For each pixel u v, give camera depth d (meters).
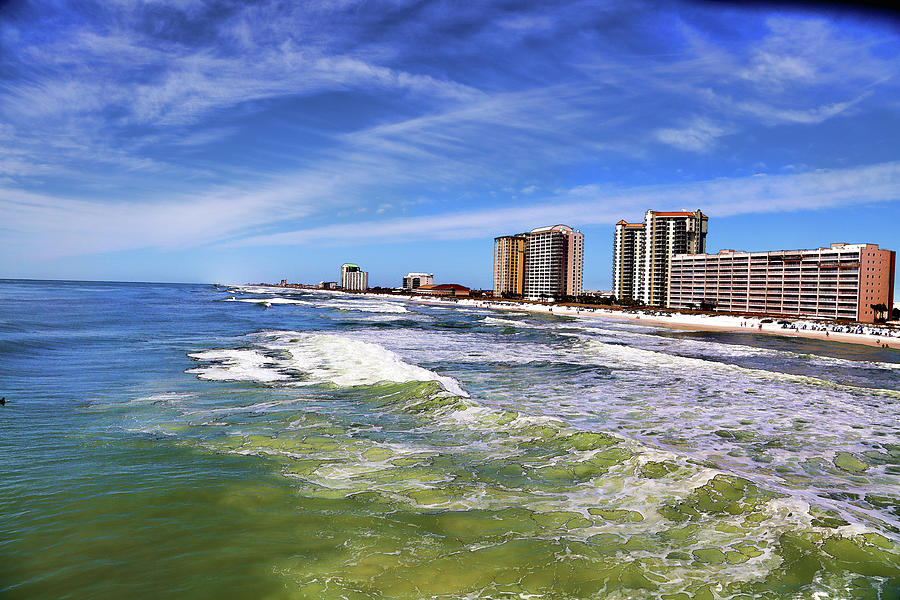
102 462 9.12
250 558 5.88
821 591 5.44
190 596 5.09
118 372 19.20
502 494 8.12
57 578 5.36
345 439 11.12
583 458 9.97
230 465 9.17
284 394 15.87
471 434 11.68
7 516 6.79
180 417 12.73
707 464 9.51
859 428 13.69
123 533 6.40
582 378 21.47
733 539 6.62
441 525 6.93
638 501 7.88
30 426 11.44
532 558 6.05
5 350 23.22
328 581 5.45
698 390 19.02
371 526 6.84
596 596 5.28
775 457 11.06
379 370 20.28
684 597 5.29
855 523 7.06
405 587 5.37
